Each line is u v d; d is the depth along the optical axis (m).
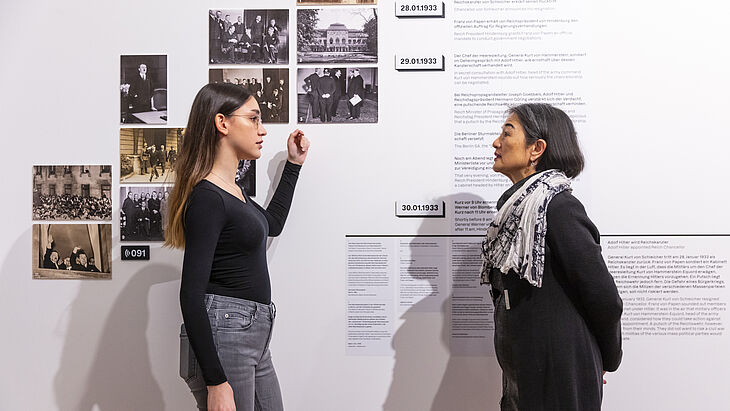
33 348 2.61
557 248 1.85
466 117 2.54
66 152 2.59
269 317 2.08
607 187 2.52
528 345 1.91
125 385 2.59
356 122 2.55
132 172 2.58
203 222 1.90
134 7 2.57
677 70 2.51
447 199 2.54
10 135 2.59
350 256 2.56
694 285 2.51
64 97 2.59
